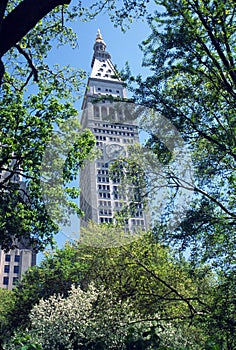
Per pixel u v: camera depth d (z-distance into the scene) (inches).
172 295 452.1
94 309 464.4
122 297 441.4
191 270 369.4
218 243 363.6
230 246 360.2
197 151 382.9
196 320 373.4
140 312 434.6
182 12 386.9
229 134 368.2
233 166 392.5
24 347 130.3
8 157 470.0
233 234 361.7
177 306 449.4
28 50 457.4
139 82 321.1
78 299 657.0
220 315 335.9
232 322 334.3
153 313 423.2
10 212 454.3
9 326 847.7
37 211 445.1
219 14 366.0
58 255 796.6
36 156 447.8
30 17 158.6
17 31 158.6
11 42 159.6
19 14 157.4
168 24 389.7
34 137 470.6
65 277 790.5
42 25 464.8
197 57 393.1
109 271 470.3
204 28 406.3
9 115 480.4
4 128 491.2
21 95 492.1
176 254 361.1
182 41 383.6
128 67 322.0
